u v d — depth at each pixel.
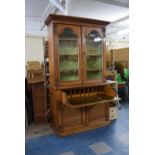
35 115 3.47
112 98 2.92
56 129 2.94
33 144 2.60
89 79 3.06
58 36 2.72
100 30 3.02
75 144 2.57
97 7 3.79
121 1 3.04
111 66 5.30
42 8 4.30
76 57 2.96
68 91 2.97
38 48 5.78
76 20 2.76
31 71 3.89
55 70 2.74
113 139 2.69
